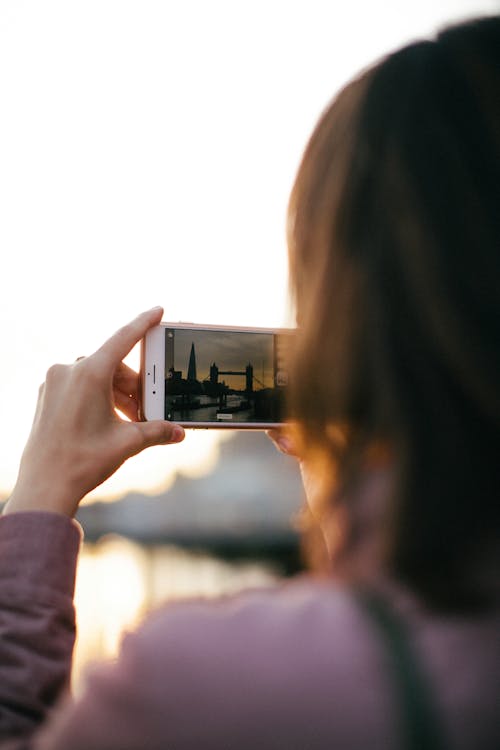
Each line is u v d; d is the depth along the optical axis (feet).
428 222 2.19
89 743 1.97
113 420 4.02
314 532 2.63
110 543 185.88
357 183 2.35
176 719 1.91
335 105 2.56
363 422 2.31
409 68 2.41
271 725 1.88
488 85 2.32
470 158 2.24
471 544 2.06
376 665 1.91
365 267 2.26
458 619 1.98
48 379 4.10
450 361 2.09
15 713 3.03
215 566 101.19
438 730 1.85
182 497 209.26
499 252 2.15
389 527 2.09
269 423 5.94
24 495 3.71
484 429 2.09
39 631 3.20
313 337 2.38
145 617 2.11
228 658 1.94
